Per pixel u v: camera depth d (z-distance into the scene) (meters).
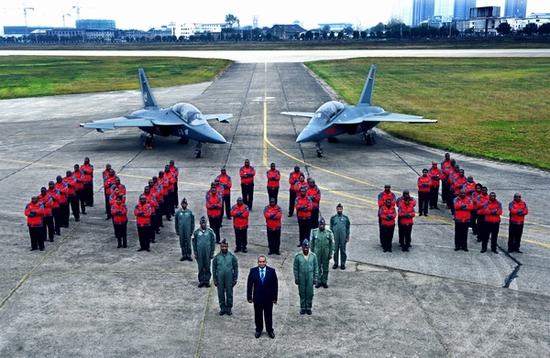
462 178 19.38
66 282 14.45
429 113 44.06
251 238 17.69
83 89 66.50
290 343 11.42
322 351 11.11
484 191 16.80
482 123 39.53
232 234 18.14
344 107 31.59
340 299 13.35
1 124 42.19
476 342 11.38
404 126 38.84
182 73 86.25
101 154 31.03
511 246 16.34
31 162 29.17
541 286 14.02
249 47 173.12
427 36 199.38
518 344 11.30
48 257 16.22
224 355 11.00
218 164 28.39
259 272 11.36
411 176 25.45
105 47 189.25
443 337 11.59
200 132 29.67
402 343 11.38
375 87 62.28
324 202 21.52
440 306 12.95
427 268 15.20
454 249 16.66
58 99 57.72
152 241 17.47
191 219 15.70
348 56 120.31
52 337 11.72
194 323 12.29
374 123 31.88
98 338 11.67
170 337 11.70
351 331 11.88
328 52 141.12
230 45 185.38
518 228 16.00
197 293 13.77
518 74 73.69
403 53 124.12
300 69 91.44
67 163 28.81
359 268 15.23
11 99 58.25
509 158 28.66
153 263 15.75
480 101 50.47
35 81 75.25
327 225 18.81
